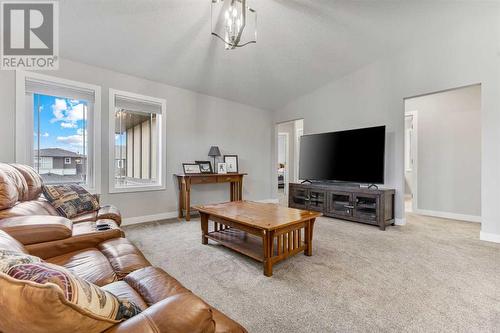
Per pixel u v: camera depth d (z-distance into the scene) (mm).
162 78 3988
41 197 2449
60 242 1587
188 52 3389
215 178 4395
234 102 5227
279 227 2164
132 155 3957
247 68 3988
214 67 3850
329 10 2887
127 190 3777
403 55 3758
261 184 5785
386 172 4000
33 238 1494
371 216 3736
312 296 1821
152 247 2805
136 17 2666
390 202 3768
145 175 4105
